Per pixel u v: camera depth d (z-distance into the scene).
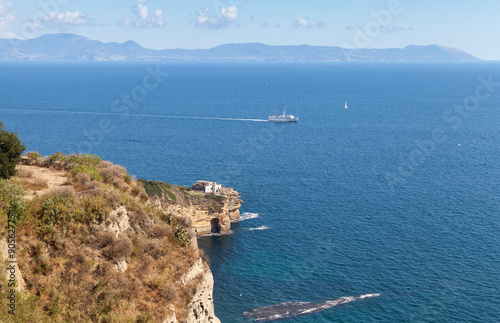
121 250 29.86
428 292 71.50
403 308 67.12
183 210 96.81
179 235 35.12
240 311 66.75
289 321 64.19
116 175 38.41
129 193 37.72
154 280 30.62
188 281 33.00
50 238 28.27
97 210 30.77
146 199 38.25
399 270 79.06
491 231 97.50
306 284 74.75
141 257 31.50
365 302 68.81
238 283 75.62
